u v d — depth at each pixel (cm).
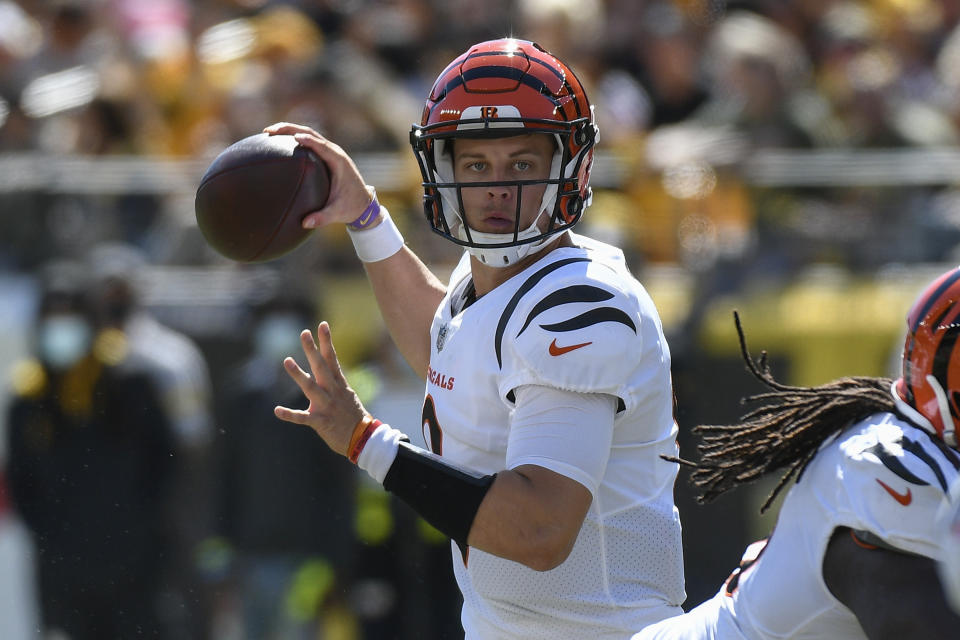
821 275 1994
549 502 769
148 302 1944
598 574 845
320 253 1927
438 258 1958
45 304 1730
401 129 2205
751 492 1869
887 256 2014
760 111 2089
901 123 2153
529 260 851
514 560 779
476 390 827
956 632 688
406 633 1762
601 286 803
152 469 1731
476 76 824
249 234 889
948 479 708
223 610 1770
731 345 1947
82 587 1720
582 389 782
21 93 2191
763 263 1989
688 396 1917
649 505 853
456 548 901
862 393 789
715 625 812
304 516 1766
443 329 876
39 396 1728
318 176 907
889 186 2053
